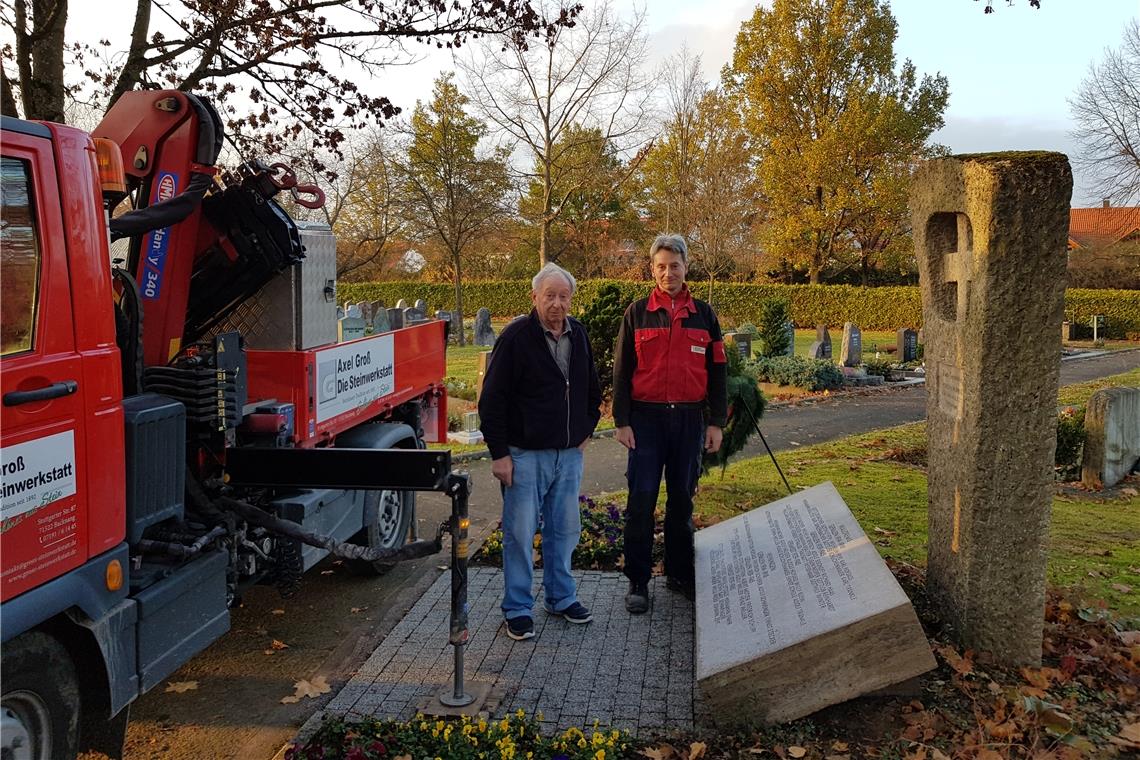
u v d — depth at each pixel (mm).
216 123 4492
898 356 24281
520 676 3865
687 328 4488
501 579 5227
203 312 4867
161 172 4414
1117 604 4566
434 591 5059
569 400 4305
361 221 30359
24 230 2512
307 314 4891
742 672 3285
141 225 4031
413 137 29828
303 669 4203
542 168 38750
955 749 3061
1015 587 3580
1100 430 8266
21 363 2438
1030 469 3512
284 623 4824
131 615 2891
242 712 3750
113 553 2840
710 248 29984
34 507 2471
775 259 43844
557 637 4305
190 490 3590
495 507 7602
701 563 4656
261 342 4867
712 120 30938
